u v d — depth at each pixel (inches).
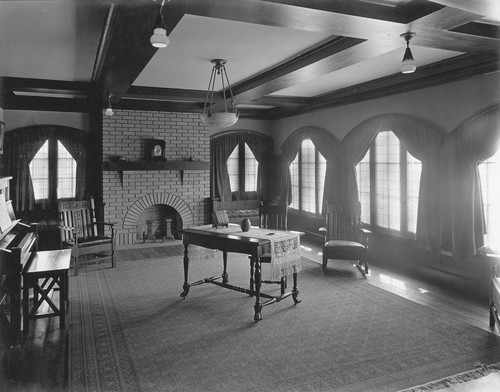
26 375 114.3
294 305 172.4
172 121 310.8
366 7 116.6
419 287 199.6
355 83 248.5
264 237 166.4
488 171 187.0
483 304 175.0
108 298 182.7
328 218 251.0
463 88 191.2
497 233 183.2
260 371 116.7
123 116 295.0
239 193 357.7
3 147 271.7
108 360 123.6
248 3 104.9
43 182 286.4
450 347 132.1
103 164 289.0
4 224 189.6
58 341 137.3
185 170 316.8
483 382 110.7
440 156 204.8
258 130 361.4
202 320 156.2
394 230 240.8
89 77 219.0
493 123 177.9
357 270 230.4
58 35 150.8
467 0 100.5
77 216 259.8
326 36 154.9
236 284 203.2
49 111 285.0
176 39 158.1
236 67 201.9
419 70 206.2
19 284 133.1
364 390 106.9
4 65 194.2
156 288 197.2
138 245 300.2
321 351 129.3
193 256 264.1
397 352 128.5
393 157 240.5
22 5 123.4
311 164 323.0
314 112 308.8
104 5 122.1
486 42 143.6
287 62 190.7
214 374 115.1
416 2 117.6
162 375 114.6
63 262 158.2
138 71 176.7
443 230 205.3
